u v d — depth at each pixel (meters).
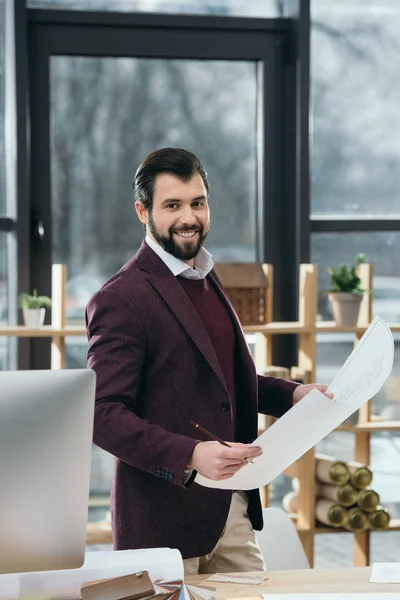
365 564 4.25
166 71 4.59
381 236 4.80
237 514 2.69
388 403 4.81
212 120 4.65
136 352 2.43
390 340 2.04
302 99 4.58
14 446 1.78
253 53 4.62
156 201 2.51
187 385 2.47
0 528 1.81
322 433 2.17
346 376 2.19
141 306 2.46
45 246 4.52
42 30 4.45
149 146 4.60
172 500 2.46
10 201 4.46
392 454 4.84
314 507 4.23
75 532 1.86
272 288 4.69
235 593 2.06
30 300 4.05
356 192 4.76
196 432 2.47
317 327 4.21
